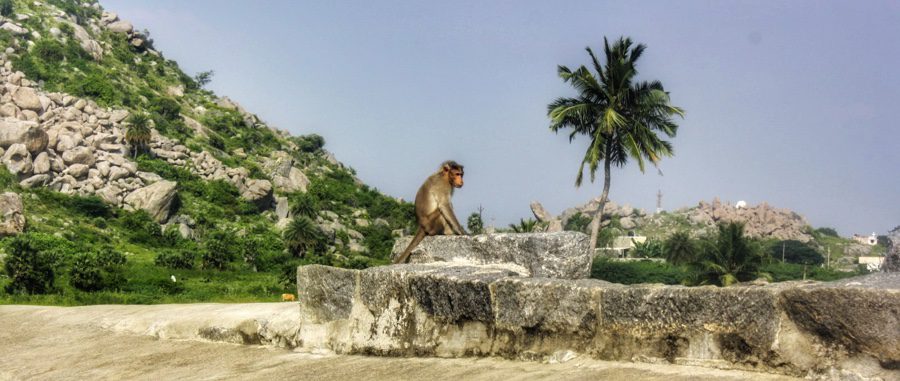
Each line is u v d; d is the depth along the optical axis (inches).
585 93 1772.9
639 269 3272.6
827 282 191.0
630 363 211.8
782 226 7677.2
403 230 5713.6
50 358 372.5
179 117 6186.0
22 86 5251.0
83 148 4744.1
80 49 6402.6
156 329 384.8
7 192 3841.0
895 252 247.6
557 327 229.9
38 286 2358.5
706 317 200.2
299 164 6540.4
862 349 175.5
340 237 5113.2
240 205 5128.0
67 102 5319.9
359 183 6707.7
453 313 256.7
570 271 282.2
